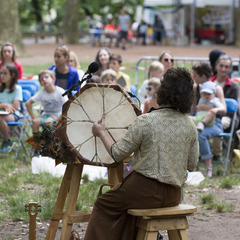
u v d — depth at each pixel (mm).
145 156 5535
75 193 6344
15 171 11023
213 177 11016
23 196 9172
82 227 7902
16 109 12383
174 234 5980
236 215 8633
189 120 5699
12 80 12469
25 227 7844
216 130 11102
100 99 6000
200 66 11391
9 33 33438
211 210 8898
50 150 6066
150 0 47312
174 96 5562
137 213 5488
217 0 44969
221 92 11398
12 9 33531
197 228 7984
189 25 48469
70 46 42562
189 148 5707
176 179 5555
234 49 41906
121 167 6531
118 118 5961
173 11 47156
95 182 10141
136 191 5555
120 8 67312
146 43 48438
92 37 44688
